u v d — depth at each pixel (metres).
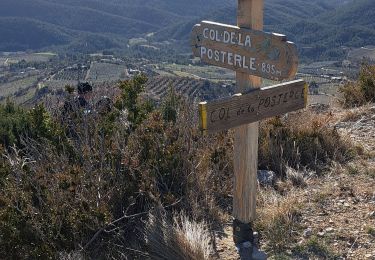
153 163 4.29
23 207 3.65
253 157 3.71
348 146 5.55
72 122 4.90
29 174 3.97
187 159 4.41
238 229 3.83
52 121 4.88
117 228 3.77
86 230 3.68
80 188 3.87
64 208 3.68
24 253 3.39
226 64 3.69
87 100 5.67
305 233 3.88
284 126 5.59
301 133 5.54
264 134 5.51
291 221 4.01
